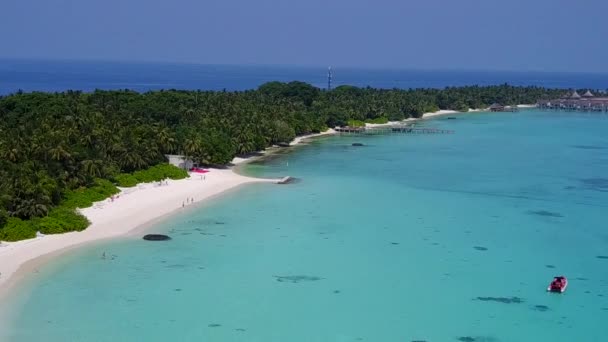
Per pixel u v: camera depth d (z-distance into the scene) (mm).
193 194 127188
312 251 95938
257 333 68938
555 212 123188
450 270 89750
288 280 84062
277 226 108312
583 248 101062
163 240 97750
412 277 86688
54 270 83125
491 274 88750
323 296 79312
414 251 97500
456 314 75500
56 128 129625
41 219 97250
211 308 74625
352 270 88562
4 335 65625
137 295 77250
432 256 95438
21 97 172125
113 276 82625
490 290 82938
